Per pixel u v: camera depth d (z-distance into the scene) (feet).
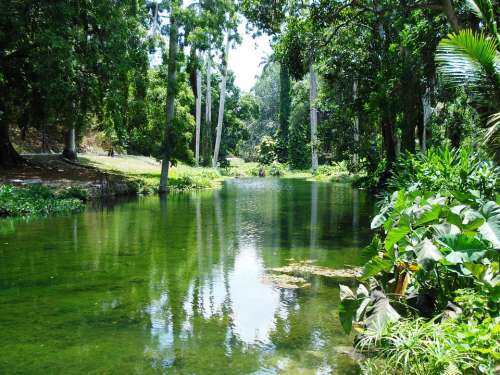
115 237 37.35
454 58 26.99
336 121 83.87
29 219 46.50
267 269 27.45
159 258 30.14
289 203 62.59
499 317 14.25
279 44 61.72
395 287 19.29
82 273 26.53
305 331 18.26
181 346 16.87
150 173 96.07
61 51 58.23
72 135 91.56
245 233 39.55
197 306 21.12
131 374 14.76
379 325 15.78
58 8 58.80
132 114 73.41
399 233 17.29
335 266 28.19
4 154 74.84
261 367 15.21
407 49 53.31
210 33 71.26
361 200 66.18
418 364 13.75
